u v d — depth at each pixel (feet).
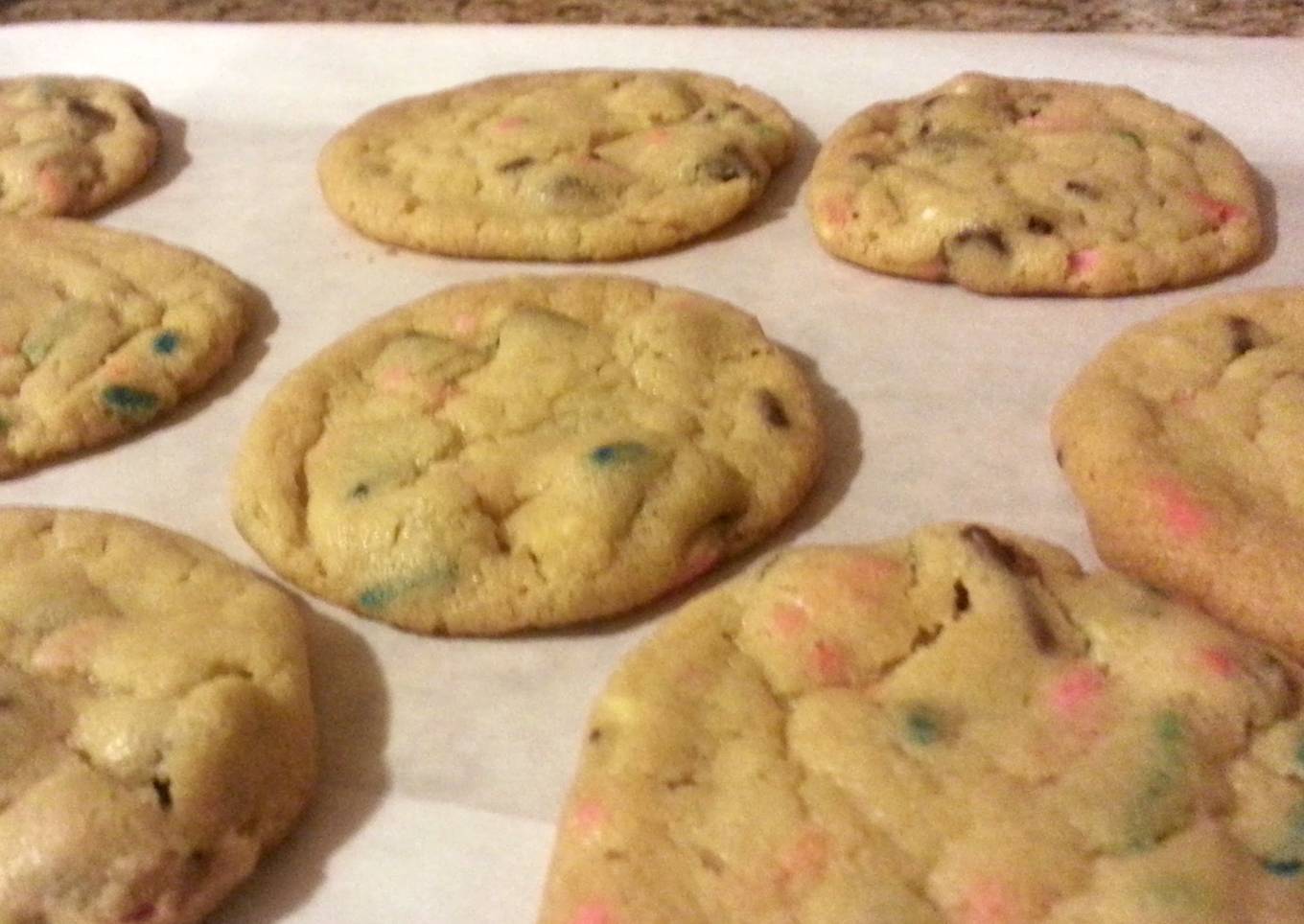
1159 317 0.70
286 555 0.63
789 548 0.61
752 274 0.78
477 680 0.60
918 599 0.57
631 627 0.62
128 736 0.54
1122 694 0.53
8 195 0.83
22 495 0.68
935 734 0.53
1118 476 0.62
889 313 0.75
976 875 0.49
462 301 0.73
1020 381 0.71
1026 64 0.88
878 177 0.79
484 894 0.53
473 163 0.82
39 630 0.58
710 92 0.87
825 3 1.01
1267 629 0.57
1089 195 0.76
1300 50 0.87
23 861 0.51
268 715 0.56
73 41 0.97
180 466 0.70
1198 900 0.48
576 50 0.93
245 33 0.97
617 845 0.51
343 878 0.54
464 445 0.66
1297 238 0.77
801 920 0.48
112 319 0.74
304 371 0.69
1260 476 0.61
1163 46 0.88
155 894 0.51
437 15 1.04
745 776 0.52
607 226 0.78
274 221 0.83
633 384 0.68
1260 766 0.51
